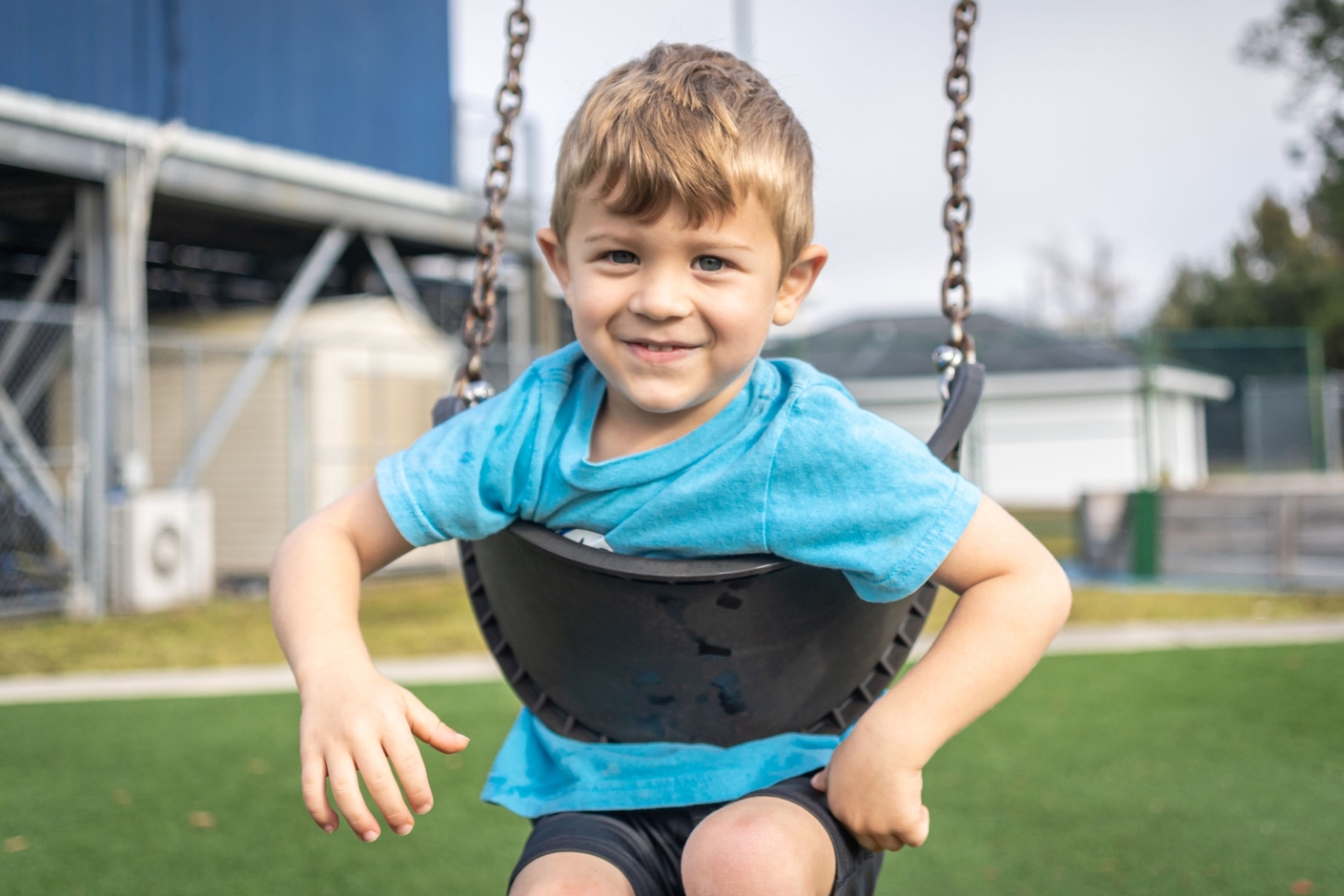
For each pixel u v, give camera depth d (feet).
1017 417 68.23
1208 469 78.79
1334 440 54.49
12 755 11.45
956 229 5.27
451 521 4.16
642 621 4.03
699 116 3.69
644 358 3.74
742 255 3.71
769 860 3.55
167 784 10.36
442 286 40.75
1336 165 76.43
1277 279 108.47
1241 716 12.41
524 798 4.45
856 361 71.20
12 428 26.05
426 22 33.09
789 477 3.88
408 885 7.78
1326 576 23.93
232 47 28.14
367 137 31.37
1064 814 9.09
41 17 24.38
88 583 23.68
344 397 30.91
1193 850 8.20
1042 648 3.85
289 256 36.73
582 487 4.09
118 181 25.32
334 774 3.54
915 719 3.73
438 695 14.34
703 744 4.34
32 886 7.73
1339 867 7.83
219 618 22.71
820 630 4.14
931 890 7.49
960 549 3.88
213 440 26.86
